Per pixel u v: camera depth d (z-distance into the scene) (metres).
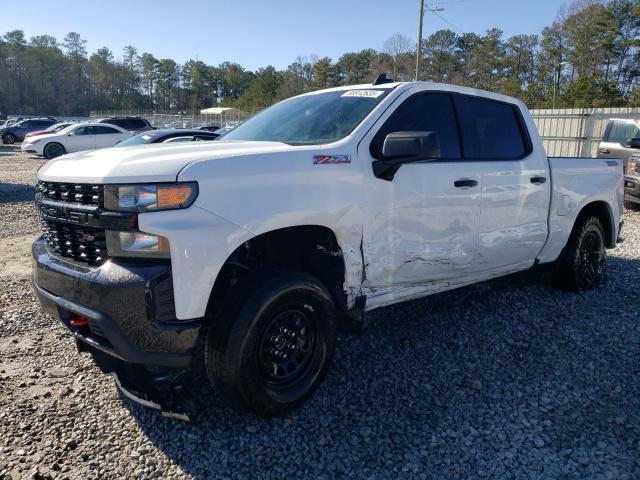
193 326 2.63
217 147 3.07
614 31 60.00
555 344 4.12
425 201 3.62
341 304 3.40
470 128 4.12
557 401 3.29
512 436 2.94
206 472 2.66
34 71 112.19
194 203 2.61
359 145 3.32
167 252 2.55
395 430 3.00
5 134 34.97
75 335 2.97
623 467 2.66
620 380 3.56
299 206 2.95
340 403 3.27
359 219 3.26
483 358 3.89
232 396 2.87
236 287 2.89
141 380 3.01
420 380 3.56
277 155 2.94
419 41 29.89
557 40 64.88
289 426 3.04
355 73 85.00
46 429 2.98
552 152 22.52
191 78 122.44
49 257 3.05
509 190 4.29
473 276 4.27
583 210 5.37
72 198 2.84
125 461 2.73
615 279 5.86
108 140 24.33
